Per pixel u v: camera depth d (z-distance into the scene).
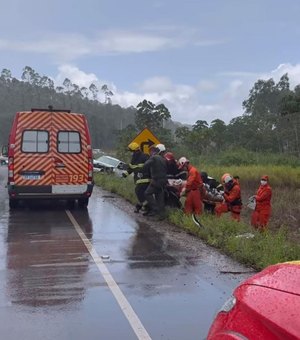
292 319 2.34
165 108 46.12
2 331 4.79
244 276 6.81
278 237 8.31
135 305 5.60
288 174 26.14
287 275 2.71
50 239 9.50
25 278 6.68
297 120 43.16
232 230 9.39
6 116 110.00
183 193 11.49
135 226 11.14
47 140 13.41
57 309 5.43
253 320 2.52
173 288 6.25
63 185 13.48
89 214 13.10
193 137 46.75
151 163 12.09
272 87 77.19
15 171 13.21
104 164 29.97
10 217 12.48
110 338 4.65
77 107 118.19
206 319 5.17
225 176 11.95
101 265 7.43
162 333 4.79
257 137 50.75
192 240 9.46
